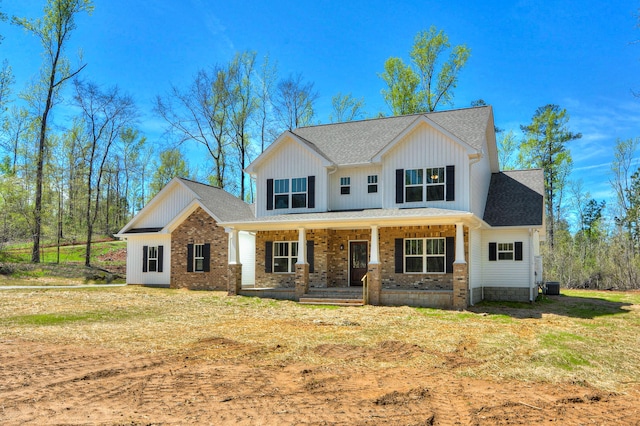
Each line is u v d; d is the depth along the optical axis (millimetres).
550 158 43625
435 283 19438
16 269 28406
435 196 19750
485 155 23250
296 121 41031
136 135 50531
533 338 12266
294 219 19875
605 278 31766
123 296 20703
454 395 7551
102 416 6242
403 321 14664
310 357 9922
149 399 6980
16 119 41531
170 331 12719
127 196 58281
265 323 14219
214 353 10125
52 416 6219
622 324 14930
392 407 6840
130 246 27656
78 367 8789
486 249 21547
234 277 21516
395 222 18469
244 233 25906
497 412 6781
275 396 7215
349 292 19938
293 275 22016
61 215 40719
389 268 20250
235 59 38688
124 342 11180
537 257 25156
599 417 6730
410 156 20266
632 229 35406
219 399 7023
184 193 27000
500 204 22594
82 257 38094
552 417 6660
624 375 9188
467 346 11219
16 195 33594
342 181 22141
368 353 10383
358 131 24562
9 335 11805
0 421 6016
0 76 34906
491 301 20734
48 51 33719
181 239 25562
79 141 42375
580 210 44781
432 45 36938
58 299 18750
